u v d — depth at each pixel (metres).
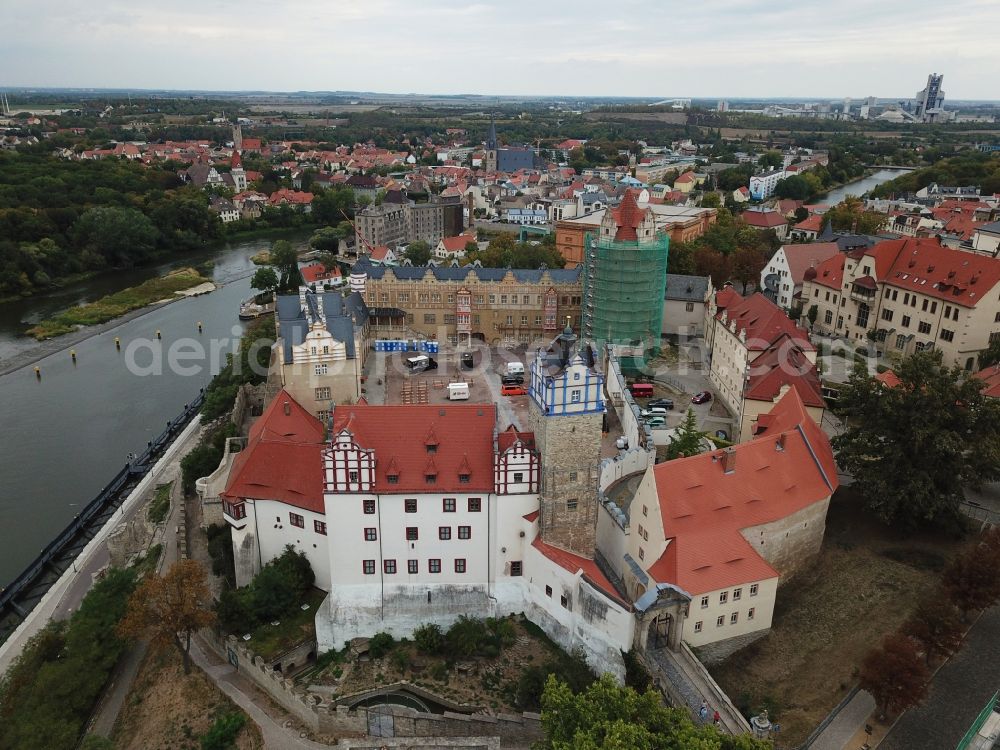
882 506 84.75
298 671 76.69
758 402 104.56
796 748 59.56
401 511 74.38
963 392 84.56
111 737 73.00
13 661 85.81
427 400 122.88
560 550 75.38
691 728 50.38
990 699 63.34
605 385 116.31
